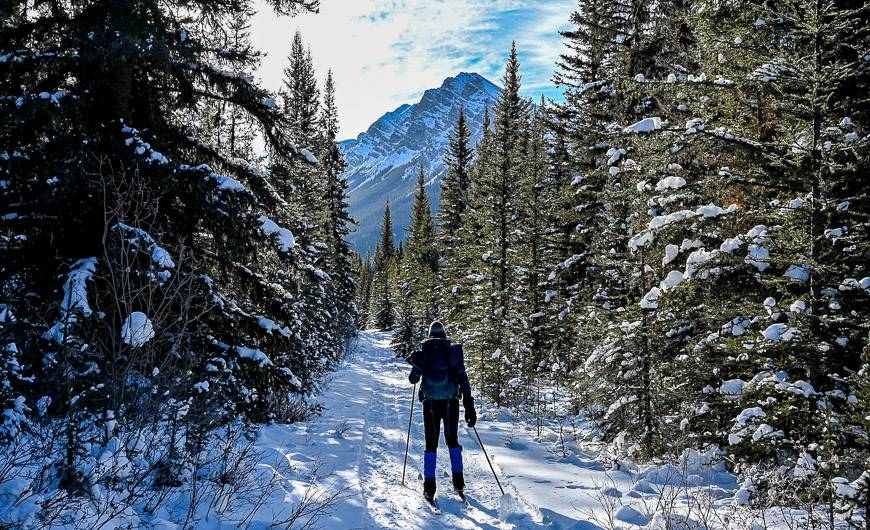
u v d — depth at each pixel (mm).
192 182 6809
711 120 7016
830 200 5359
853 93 6000
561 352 16016
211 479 5305
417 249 55500
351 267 40188
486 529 4652
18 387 4633
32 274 6598
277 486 5699
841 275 5426
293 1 8180
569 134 18344
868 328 5195
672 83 7125
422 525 4762
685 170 7359
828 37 5520
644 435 7445
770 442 5293
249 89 7918
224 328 7496
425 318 37594
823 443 4621
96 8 6598
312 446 8297
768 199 6270
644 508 4969
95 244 6742
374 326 76125
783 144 5746
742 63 6691
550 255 19016
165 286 6305
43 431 4473
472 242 29000
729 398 5934
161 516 4422
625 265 8789
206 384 6215
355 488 5891
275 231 7609
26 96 5863
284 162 9070
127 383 5016
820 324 5254
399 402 14414
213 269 8016
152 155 6684
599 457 7402
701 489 5379
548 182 21844
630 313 7969
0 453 4078
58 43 6656
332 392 16406
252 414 8312
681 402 6914
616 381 7910
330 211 36500
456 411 5902
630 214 9664
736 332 6062
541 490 5844
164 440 5539
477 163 34094
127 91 7258
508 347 15586
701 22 7137
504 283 19328
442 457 7672
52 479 4113
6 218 6285
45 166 6102
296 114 31000
